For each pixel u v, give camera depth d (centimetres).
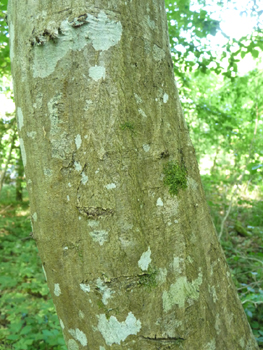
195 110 531
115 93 74
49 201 75
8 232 556
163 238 77
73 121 73
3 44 332
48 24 74
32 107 78
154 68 82
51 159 75
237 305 92
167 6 346
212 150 650
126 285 72
